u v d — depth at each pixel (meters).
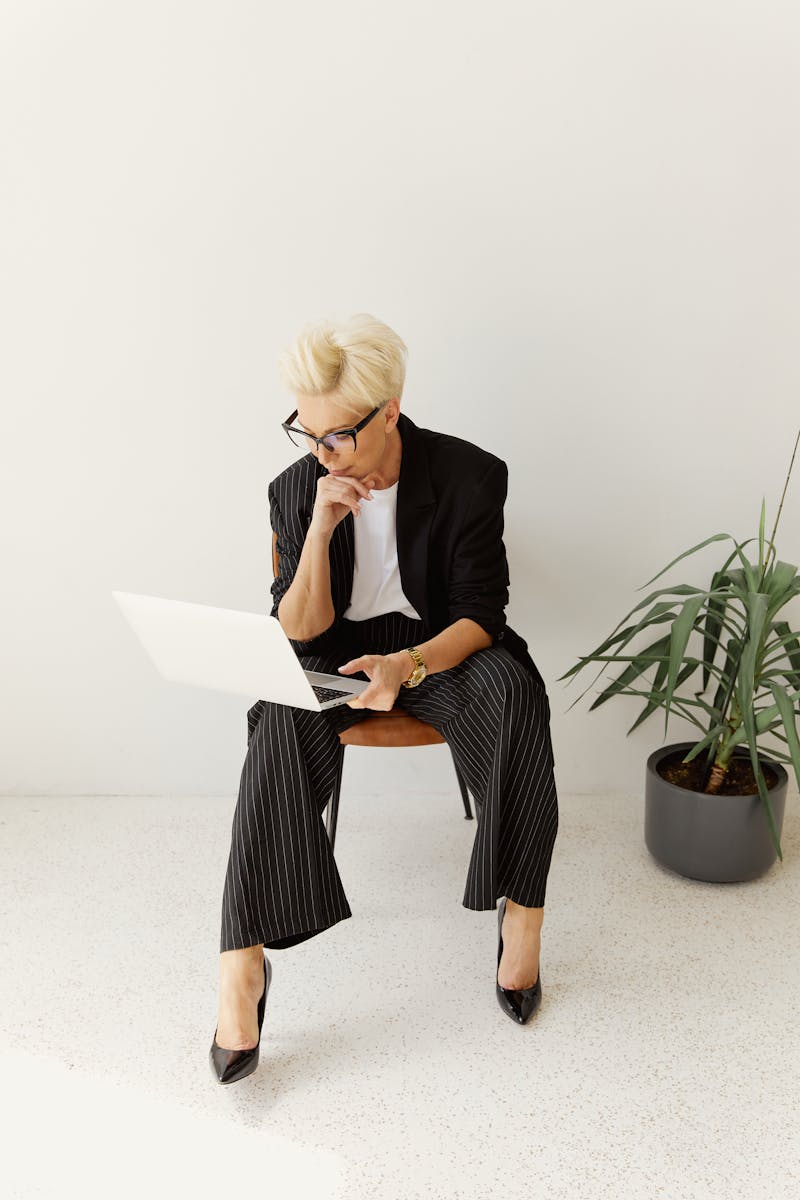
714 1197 1.37
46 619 2.47
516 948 1.73
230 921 1.58
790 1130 1.49
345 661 1.92
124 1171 1.42
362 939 1.98
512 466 2.38
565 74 2.18
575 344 2.31
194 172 2.23
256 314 2.30
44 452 2.37
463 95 2.19
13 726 2.54
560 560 2.43
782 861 2.25
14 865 2.25
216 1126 1.50
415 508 1.83
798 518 2.40
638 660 2.08
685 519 2.40
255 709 1.81
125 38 2.17
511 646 1.96
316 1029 1.72
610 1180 1.40
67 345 2.31
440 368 2.33
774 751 2.22
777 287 2.28
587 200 2.24
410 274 2.28
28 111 2.21
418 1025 1.73
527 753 1.68
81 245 2.27
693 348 2.31
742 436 2.36
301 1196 1.38
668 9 2.15
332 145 2.22
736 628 2.39
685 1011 1.75
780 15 2.15
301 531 1.89
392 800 2.55
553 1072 1.61
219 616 1.46
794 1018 1.74
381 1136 1.48
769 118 2.20
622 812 2.47
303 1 2.15
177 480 2.38
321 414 1.66
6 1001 1.79
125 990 1.82
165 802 2.54
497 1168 1.42
